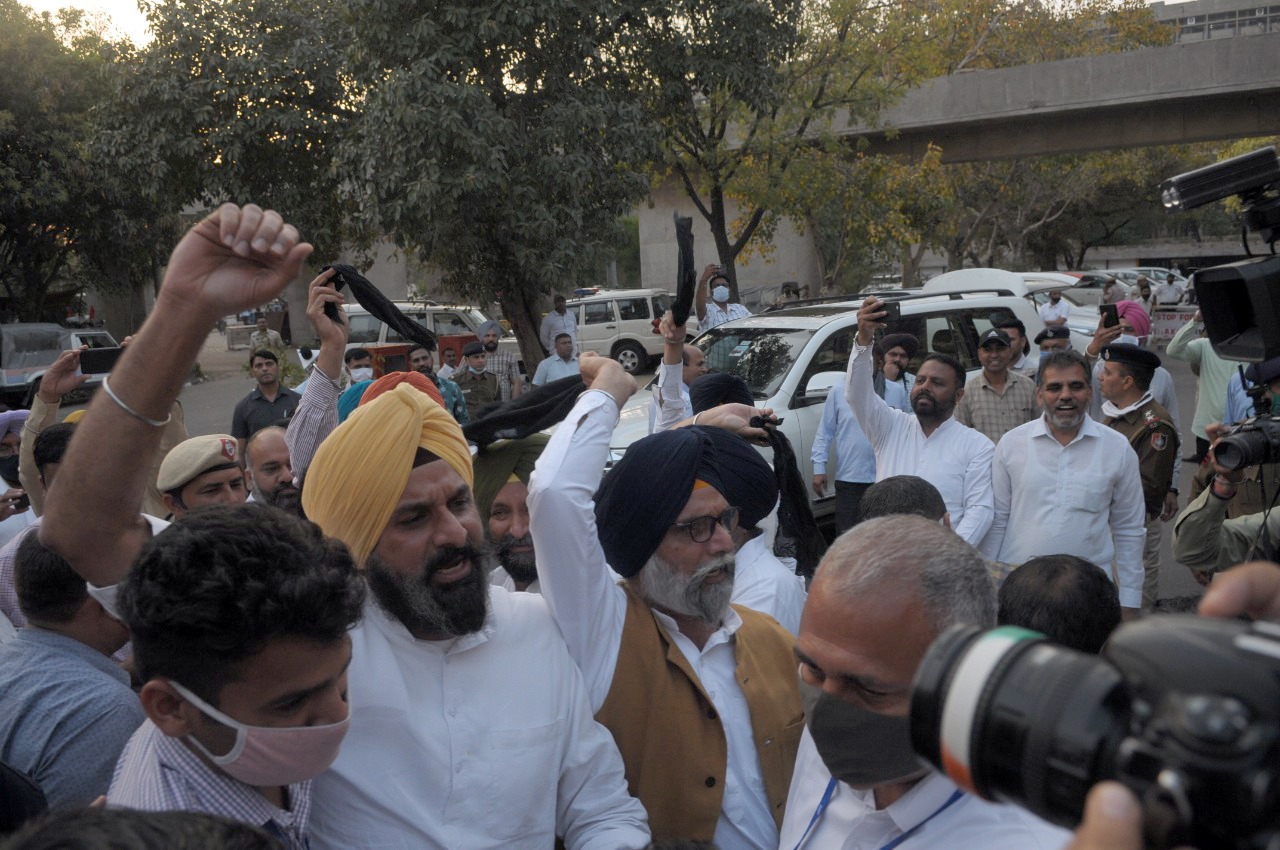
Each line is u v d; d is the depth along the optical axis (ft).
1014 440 15.06
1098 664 2.54
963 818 4.91
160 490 11.32
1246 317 5.48
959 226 124.88
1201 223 182.39
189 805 5.07
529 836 6.12
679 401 11.78
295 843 5.46
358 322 64.64
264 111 50.70
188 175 53.72
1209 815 2.09
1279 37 72.23
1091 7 106.42
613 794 6.55
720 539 7.04
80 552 5.23
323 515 6.10
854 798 5.44
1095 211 152.35
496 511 8.80
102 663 7.54
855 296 36.55
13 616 9.99
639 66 48.78
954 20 87.35
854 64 63.67
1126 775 2.27
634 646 6.94
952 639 2.87
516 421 8.21
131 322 104.32
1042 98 79.15
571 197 44.14
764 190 61.82
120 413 4.94
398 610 6.00
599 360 7.49
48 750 6.85
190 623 4.49
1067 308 58.34
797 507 9.40
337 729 4.96
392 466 5.93
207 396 78.48
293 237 4.67
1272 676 2.17
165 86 49.67
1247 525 10.25
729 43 48.26
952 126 85.10
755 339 28.71
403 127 41.39
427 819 5.86
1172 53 75.36
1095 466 14.44
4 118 73.61
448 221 42.73
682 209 107.86
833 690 4.90
